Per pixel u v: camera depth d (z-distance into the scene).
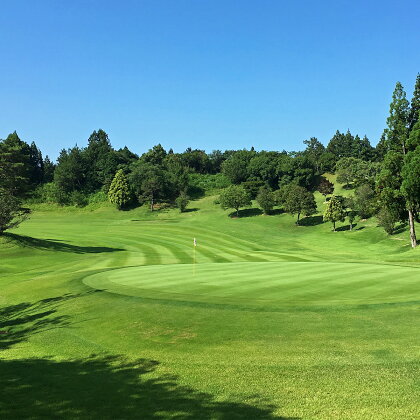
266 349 10.95
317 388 8.51
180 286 19.48
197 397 8.44
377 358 9.84
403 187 45.06
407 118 51.12
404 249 52.78
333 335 11.59
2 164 63.09
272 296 16.56
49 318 16.27
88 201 119.31
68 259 42.41
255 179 130.25
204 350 11.27
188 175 132.75
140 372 10.12
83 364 11.09
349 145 184.75
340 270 23.88
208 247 56.94
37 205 116.44
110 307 16.34
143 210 109.69
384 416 7.20
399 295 15.91
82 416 7.82
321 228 84.38
